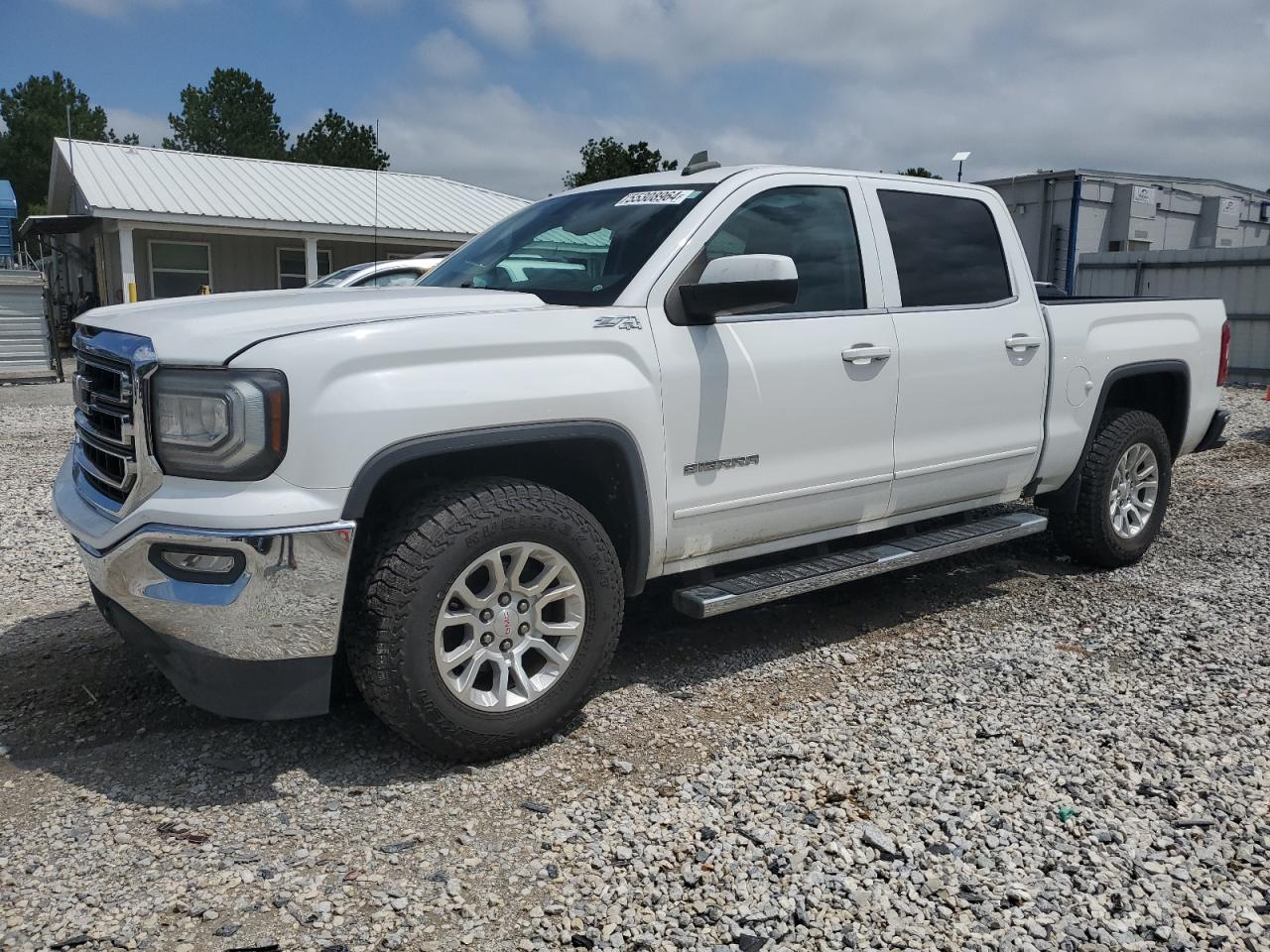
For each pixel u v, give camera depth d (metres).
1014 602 5.13
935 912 2.57
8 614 4.81
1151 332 5.62
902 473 4.47
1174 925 2.52
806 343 4.04
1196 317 5.91
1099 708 3.80
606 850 2.83
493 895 2.62
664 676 4.12
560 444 3.53
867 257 4.38
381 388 3.02
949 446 4.64
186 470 2.93
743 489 3.92
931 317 4.53
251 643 2.94
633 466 3.55
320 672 3.08
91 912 2.53
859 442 4.28
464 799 3.10
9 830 2.91
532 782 3.21
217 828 2.93
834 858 2.80
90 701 3.82
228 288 23.06
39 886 2.64
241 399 2.85
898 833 2.92
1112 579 5.53
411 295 3.62
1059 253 20.61
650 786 3.19
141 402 2.96
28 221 21.98
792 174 4.22
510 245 4.36
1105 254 19.22
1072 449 5.24
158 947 2.40
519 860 2.78
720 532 3.93
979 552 6.09
